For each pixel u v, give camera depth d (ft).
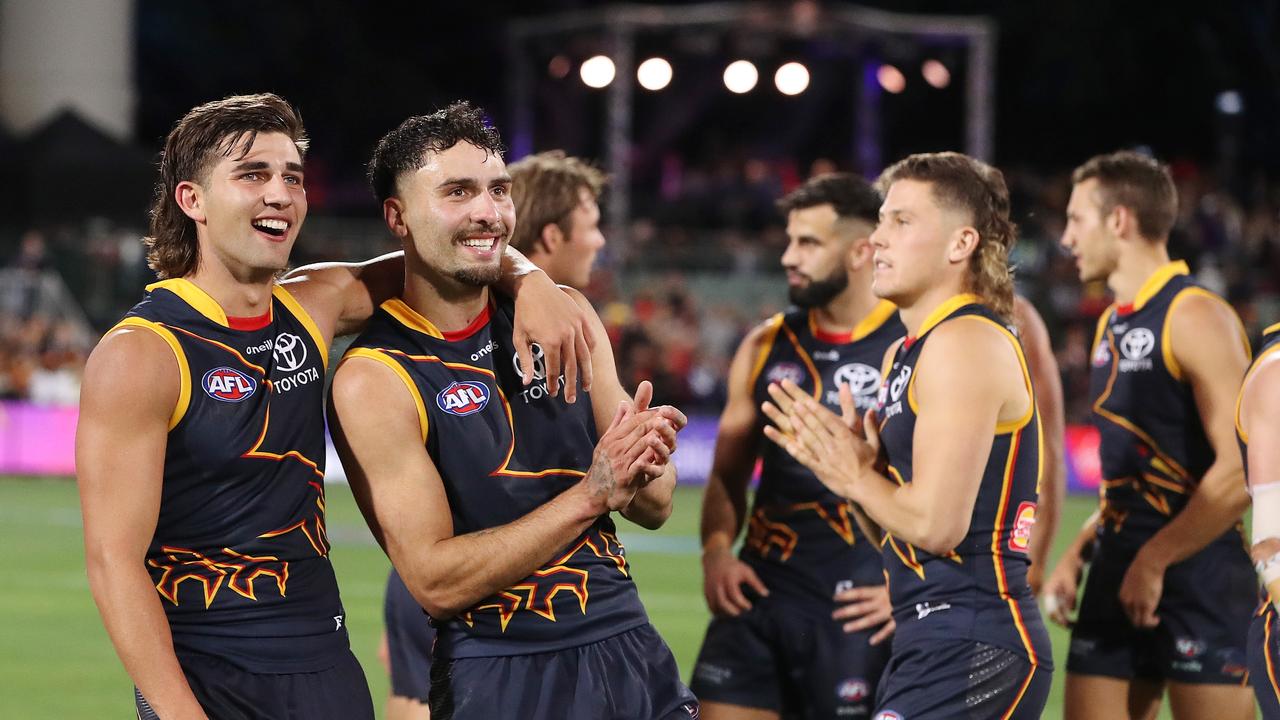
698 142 101.76
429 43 108.37
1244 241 77.92
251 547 11.32
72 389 63.98
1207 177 88.63
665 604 33.24
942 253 13.29
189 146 11.30
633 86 97.91
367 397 11.89
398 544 11.85
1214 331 15.94
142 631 10.66
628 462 11.57
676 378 64.03
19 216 77.51
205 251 11.46
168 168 11.48
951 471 12.53
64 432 61.87
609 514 12.91
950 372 12.69
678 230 85.46
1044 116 103.30
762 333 16.97
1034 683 12.97
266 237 11.34
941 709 12.78
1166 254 16.88
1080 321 67.51
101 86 87.35
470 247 11.87
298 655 11.44
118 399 10.82
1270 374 11.44
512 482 12.19
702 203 86.28
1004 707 12.84
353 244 74.64
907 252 13.30
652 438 11.59
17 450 61.57
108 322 71.61
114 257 72.38
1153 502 16.44
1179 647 16.06
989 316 13.05
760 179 87.66
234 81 104.32
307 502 11.69
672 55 81.66
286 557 11.48
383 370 11.97
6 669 26.21
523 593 12.10
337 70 104.01
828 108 100.89
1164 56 100.27
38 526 45.47
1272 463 11.28
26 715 22.98
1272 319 70.18
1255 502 11.38
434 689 12.44
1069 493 58.54
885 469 13.58
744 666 16.14
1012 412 12.91
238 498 11.29
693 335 67.36
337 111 103.96
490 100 109.40
